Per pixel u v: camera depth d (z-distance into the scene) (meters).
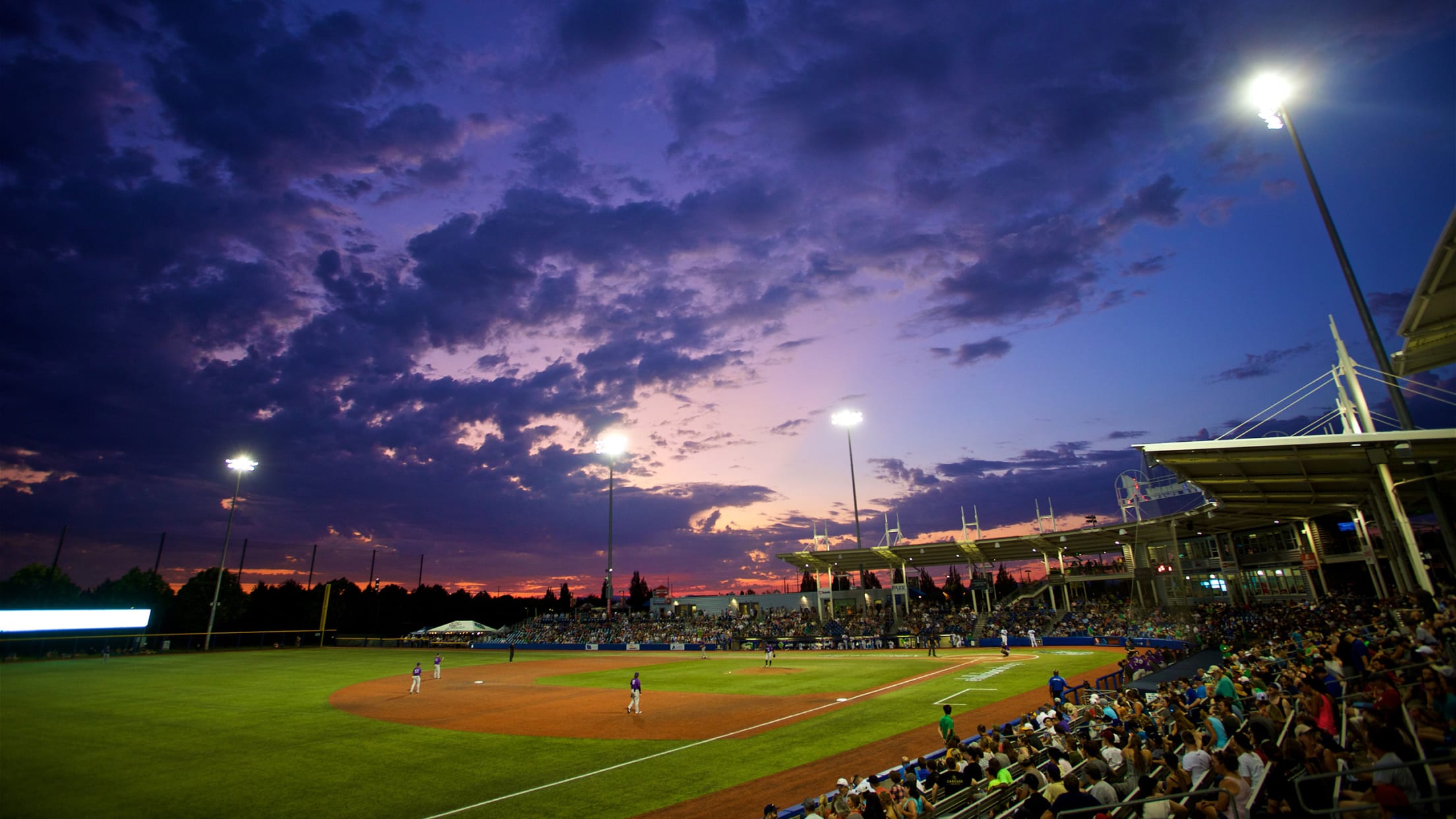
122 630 76.12
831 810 12.45
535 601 160.75
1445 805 8.18
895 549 68.94
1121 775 12.90
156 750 22.94
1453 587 24.61
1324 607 39.31
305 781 18.89
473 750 22.62
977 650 57.00
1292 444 21.34
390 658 67.62
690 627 79.75
